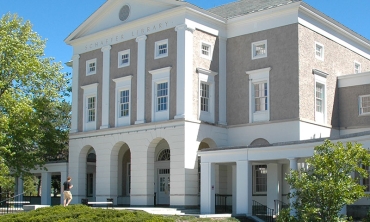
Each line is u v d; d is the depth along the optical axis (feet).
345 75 132.46
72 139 147.54
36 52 136.15
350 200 65.57
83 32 148.97
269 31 124.98
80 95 147.95
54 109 152.87
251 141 125.18
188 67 123.44
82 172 145.59
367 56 149.79
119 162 144.36
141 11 133.80
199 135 123.54
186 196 119.14
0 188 152.87
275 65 123.03
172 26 126.72
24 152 136.46
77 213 74.95
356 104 130.21
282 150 101.40
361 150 67.46
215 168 126.72
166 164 136.98
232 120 129.59
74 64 150.51
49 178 158.20
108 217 73.15
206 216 102.68
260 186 124.06
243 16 128.98
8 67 125.90
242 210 107.55
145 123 128.57
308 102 121.29
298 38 119.96
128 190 145.89
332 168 66.49
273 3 130.11
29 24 137.59
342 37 137.28
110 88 140.05
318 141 94.89
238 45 130.72
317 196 67.00
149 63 130.93
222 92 130.52
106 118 139.44
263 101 125.18
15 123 127.65
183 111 121.80
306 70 121.70
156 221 68.64
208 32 128.88
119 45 139.13
